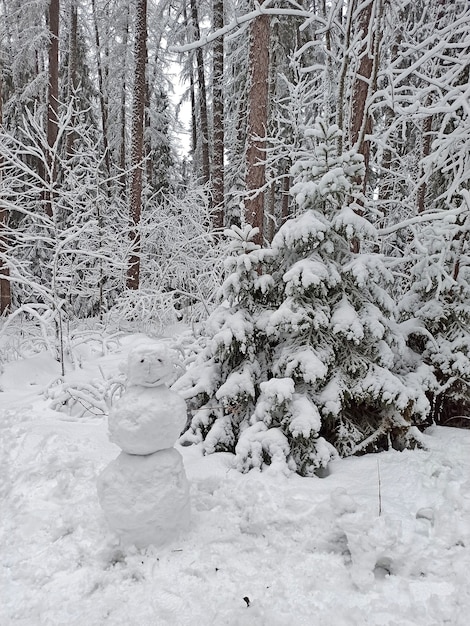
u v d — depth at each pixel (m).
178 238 12.37
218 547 3.18
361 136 5.87
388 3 6.47
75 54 17.61
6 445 5.05
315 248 4.89
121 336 11.16
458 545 2.99
